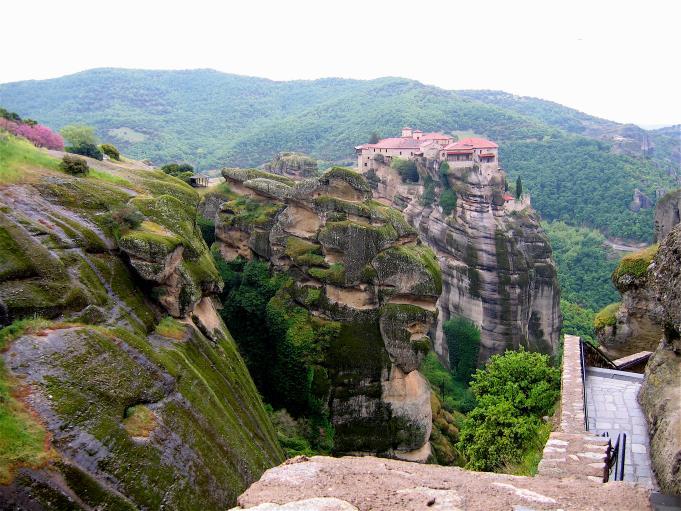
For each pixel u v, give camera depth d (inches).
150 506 657.0
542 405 882.1
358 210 1769.2
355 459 422.9
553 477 421.1
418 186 3570.4
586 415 625.9
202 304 1254.3
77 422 642.8
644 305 1119.6
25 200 925.2
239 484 847.1
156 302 1010.1
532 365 972.6
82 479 601.3
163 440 736.3
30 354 671.8
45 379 654.5
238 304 1882.4
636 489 367.9
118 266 962.7
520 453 796.6
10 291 733.9
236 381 1138.0
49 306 756.6
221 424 897.5
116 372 743.7
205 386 923.4
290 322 1755.7
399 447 1647.4
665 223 1620.3
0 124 1451.8
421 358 1673.2
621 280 1153.4
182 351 960.9
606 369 825.5
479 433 866.8
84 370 705.6
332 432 1626.5
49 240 855.7
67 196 1003.9
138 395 751.1
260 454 1000.2
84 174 1167.6
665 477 493.7
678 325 570.9
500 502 341.1
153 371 805.2
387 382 1660.9
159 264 975.0
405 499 339.0
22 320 717.9
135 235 976.9
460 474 399.5
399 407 1659.7
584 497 354.3
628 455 574.6
